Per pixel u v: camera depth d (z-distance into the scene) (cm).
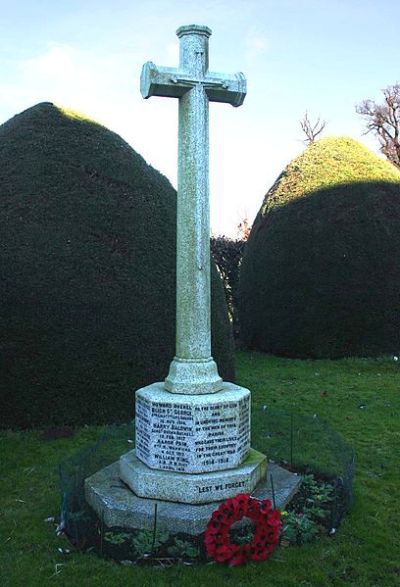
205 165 440
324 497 456
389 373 1047
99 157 759
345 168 1245
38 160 736
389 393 880
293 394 884
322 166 1253
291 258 1219
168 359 727
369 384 946
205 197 440
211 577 354
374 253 1176
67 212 713
